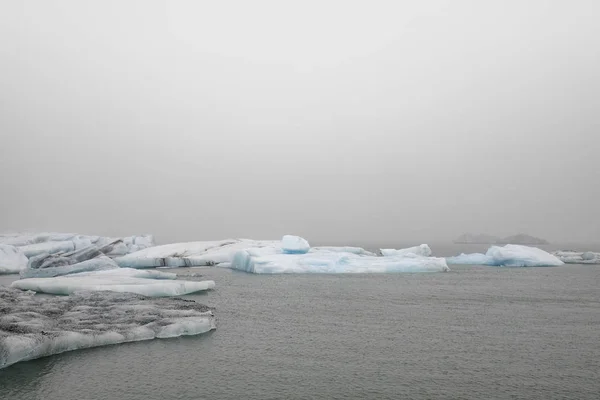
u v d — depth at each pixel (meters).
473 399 8.76
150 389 9.10
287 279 30.66
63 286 20.97
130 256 43.75
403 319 16.58
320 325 15.41
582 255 51.31
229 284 27.52
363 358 11.40
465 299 21.80
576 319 16.78
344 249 47.78
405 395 8.95
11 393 8.78
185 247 47.47
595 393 9.09
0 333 10.91
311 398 8.76
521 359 11.41
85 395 8.75
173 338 13.00
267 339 13.27
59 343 11.15
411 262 36.00
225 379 9.75
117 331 12.43
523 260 41.88
